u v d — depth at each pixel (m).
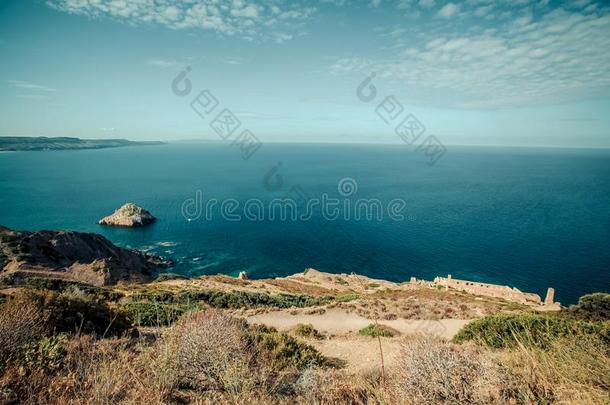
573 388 4.24
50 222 98.75
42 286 32.72
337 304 24.44
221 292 30.67
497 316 11.71
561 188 166.62
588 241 81.00
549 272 62.75
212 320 6.75
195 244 80.38
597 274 61.75
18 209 116.00
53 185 172.62
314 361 9.03
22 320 6.22
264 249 77.50
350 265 68.62
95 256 52.31
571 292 55.19
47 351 5.75
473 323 11.69
